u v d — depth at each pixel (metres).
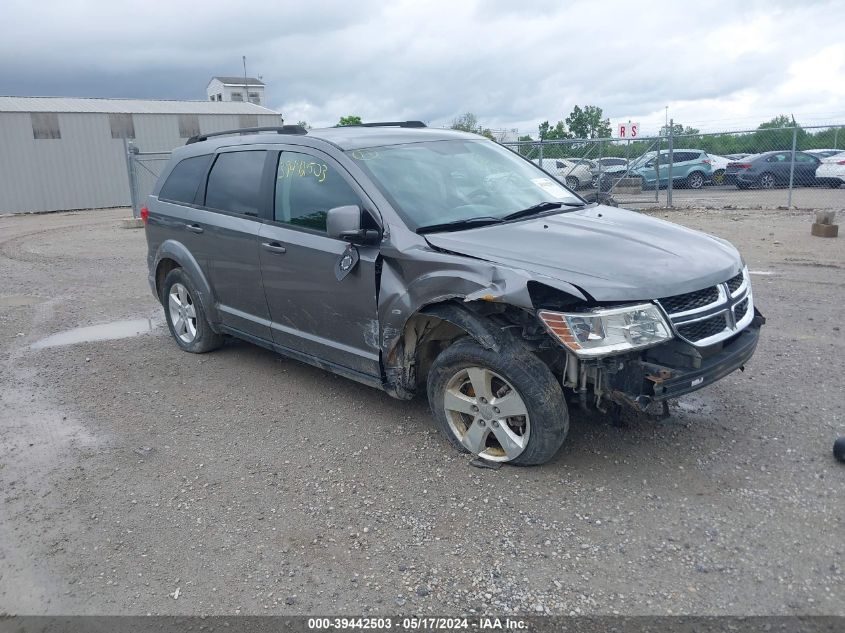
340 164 4.71
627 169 18.39
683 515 3.55
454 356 4.03
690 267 3.85
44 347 6.98
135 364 6.31
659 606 2.94
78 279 10.73
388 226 4.29
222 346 6.61
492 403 3.99
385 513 3.71
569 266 3.72
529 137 20.86
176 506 3.90
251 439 4.68
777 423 4.52
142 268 11.53
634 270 3.69
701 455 4.14
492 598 3.04
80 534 3.67
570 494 3.79
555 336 3.58
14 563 3.46
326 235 4.68
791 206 17.03
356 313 4.52
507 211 4.67
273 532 3.61
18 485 4.21
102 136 28.88
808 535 3.35
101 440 4.77
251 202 5.39
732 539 3.35
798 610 2.88
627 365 3.60
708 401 4.90
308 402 5.24
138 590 3.22
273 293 5.18
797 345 6.01
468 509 3.70
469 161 5.12
